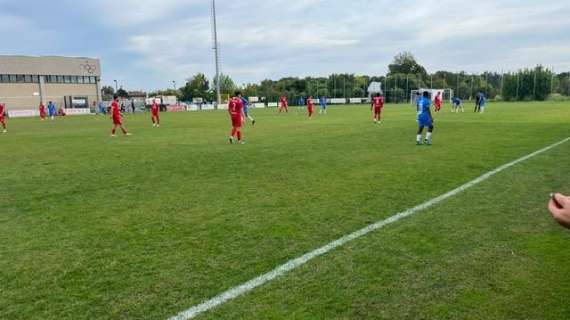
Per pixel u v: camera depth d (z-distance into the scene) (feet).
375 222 17.80
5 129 89.40
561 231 16.19
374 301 11.02
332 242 15.49
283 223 18.04
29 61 229.45
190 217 19.40
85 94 253.85
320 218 18.63
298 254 14.42
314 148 44.34
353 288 11.79
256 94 292.20
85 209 21.38
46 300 11.50
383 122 85.10
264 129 72.59
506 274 12.49
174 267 13.57
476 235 15.93
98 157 41.81
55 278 12.96
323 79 295.48
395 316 10.27
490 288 11.62
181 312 10.66
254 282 12.30
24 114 195.52
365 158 36.27
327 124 82.17
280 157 38.40
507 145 42.32
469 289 11.59
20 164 38.11
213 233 16.96
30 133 79.20
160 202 22.47
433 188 23.91
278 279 12.48
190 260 14.14
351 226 17.35
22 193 25.55
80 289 12.15
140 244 15.88
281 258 14.10
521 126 65.41
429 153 38.24
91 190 26.05
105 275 13.09
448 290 11.55
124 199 23.40
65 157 42.50
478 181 25.39
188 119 119.85
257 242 15.74
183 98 318.45
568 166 29.86
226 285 12.16
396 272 12.79
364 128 70.08
